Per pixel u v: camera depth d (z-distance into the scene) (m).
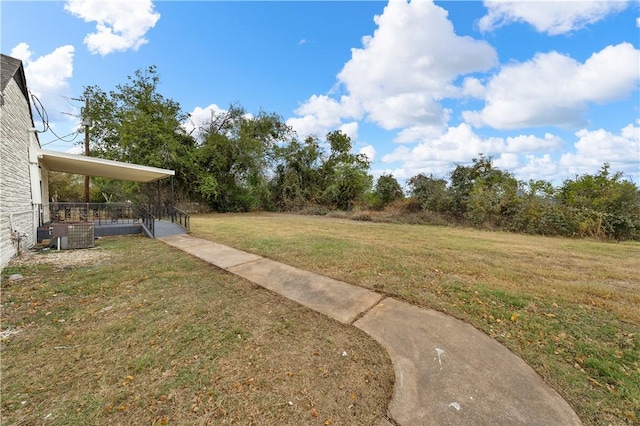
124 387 2.13
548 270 5.48
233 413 1.90
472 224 14.02
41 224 8.34
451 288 4.32
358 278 4.79
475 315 3.45
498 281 4.70
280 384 2.21
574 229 11.27
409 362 2.56
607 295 4.11
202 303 3.73
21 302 3.63
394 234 10.37
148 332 2.95
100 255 6.28
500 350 2.74
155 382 2.19
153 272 5.01
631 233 10.49
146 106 18.03
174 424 1.80
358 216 17.73
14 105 6.09
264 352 2.65
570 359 2.58
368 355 2.65
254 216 18.84
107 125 17.16
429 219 15.38
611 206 11.15
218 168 21.19
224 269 5.29
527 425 1.87
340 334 3.03
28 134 7.41
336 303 3.81
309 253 6.52
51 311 3.40
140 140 16.97
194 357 2.53
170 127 18.66
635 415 1.94
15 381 2.16
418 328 3.16
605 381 2.29
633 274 5.29
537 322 3.26
